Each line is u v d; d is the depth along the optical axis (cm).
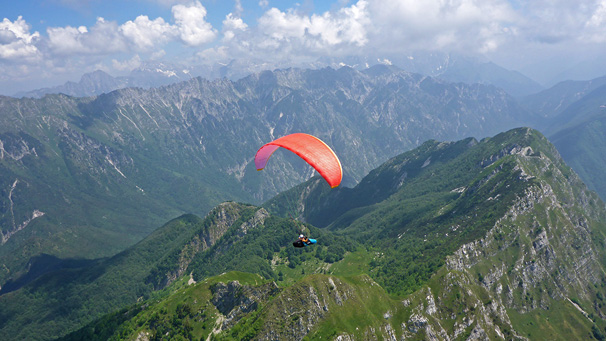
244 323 18988
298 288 17950
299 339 16838
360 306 18425
